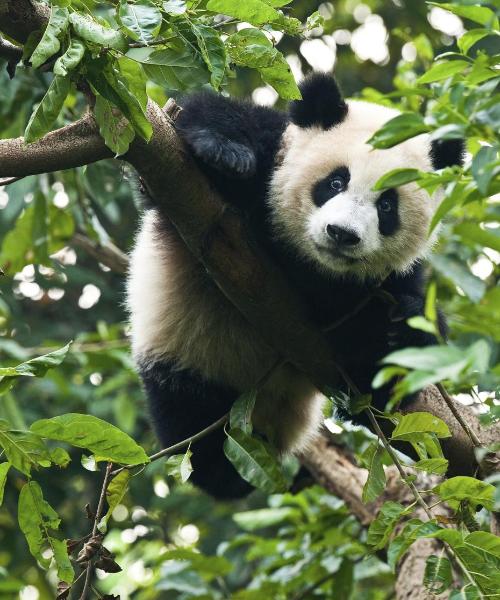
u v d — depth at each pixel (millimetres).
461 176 5949
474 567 6414
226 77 6953
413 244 9828
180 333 10352
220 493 11500
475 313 10195
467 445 8891
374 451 7578
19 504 6875
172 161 7438
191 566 11031
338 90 9781
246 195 9438
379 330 9492
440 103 5984
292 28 6605
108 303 18656
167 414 10867
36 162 7023
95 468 6969
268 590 10906
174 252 9891
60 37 6082
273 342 8797
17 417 12648
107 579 12773
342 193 9266
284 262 9859
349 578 10969
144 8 6039
